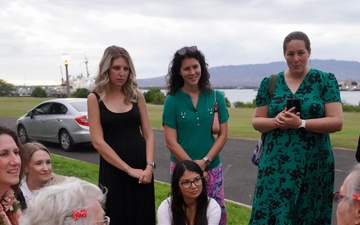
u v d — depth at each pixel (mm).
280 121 3666
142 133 4281
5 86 64062
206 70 4258
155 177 8812
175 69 4230
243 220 5551
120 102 4074
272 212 3756
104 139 4016
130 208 4020
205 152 4227
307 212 3795
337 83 3781
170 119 4250
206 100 4266
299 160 3709
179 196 3988
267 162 3838
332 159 3859
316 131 3641
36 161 3867
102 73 4004
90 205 1956
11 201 2676
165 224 4020
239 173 9086
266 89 3980
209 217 3996
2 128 2660
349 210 2086
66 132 12227
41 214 1885
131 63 4078
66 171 8484
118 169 3975
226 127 4348
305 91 3748
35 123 13312
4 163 2557
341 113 3709
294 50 3699
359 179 2100
